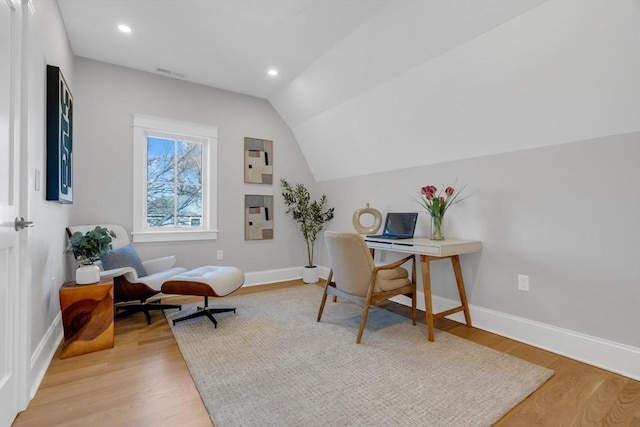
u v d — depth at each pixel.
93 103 3.04
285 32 2.55
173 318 2.71
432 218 2.73
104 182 3.09
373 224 3.60
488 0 1.84
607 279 1.90
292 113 3.99
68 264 2.71
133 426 1.36
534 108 2.10
